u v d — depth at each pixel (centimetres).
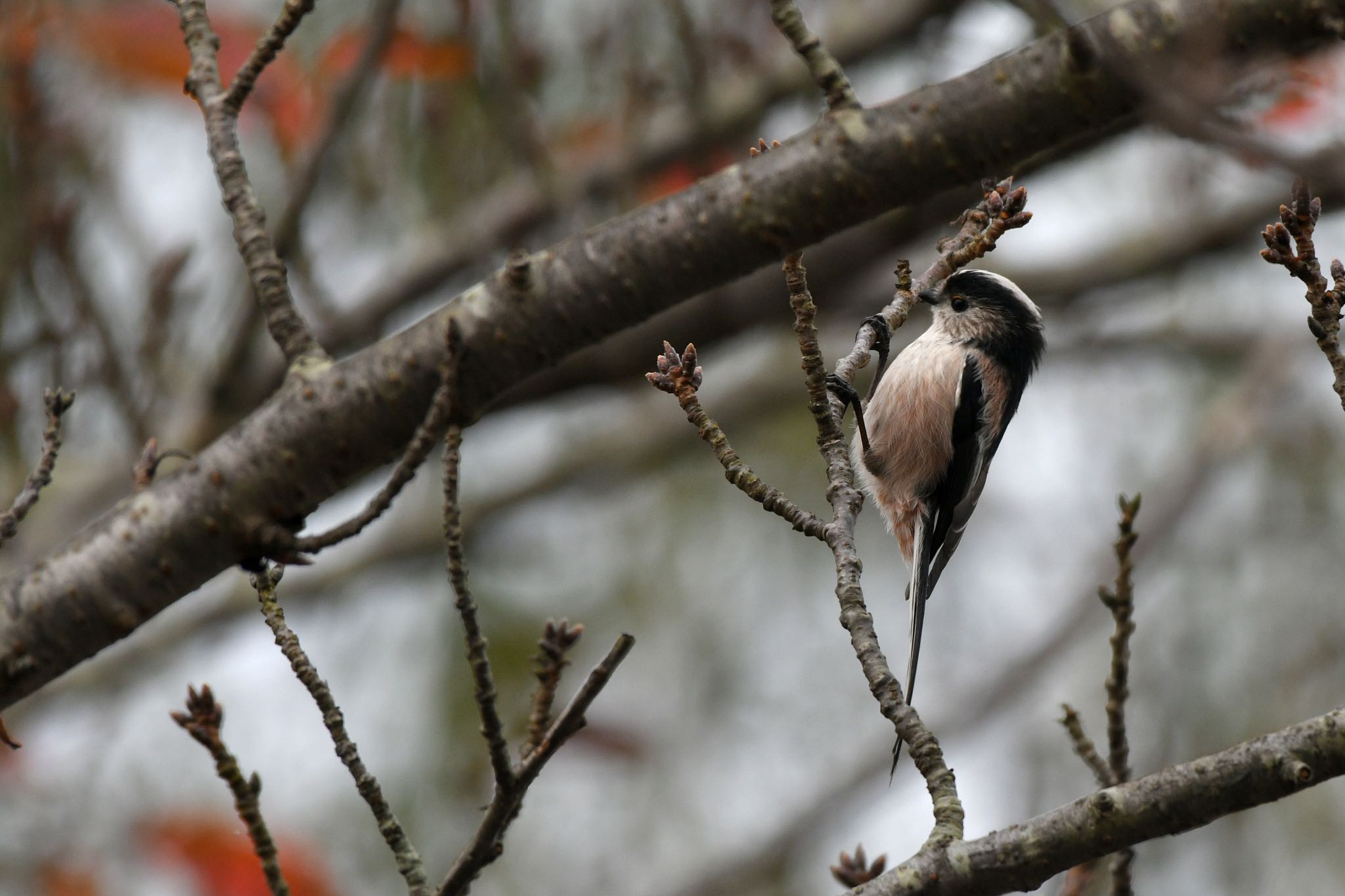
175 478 527
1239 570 1362
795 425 1480
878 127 482
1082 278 1409
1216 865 1201
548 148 1084
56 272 941
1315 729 446
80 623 521
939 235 1109
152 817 1035
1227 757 451
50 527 1194
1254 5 445
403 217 1149
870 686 505
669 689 1372
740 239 495
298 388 521
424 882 523
